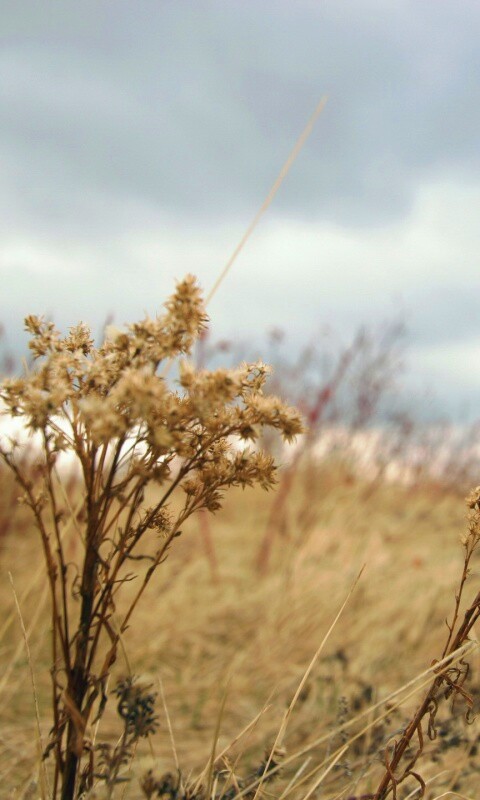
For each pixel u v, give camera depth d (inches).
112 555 50.8
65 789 49.6
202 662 138.2
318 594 163.2
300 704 117.3
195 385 46.2
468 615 55.2
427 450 292.2
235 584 185.0
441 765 84.8
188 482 51.7
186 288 47.3
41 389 46.9
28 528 176.6
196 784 61.8
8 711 109.4
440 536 231.8
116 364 48.8
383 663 132.3
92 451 49.2
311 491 222.7
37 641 130.3
